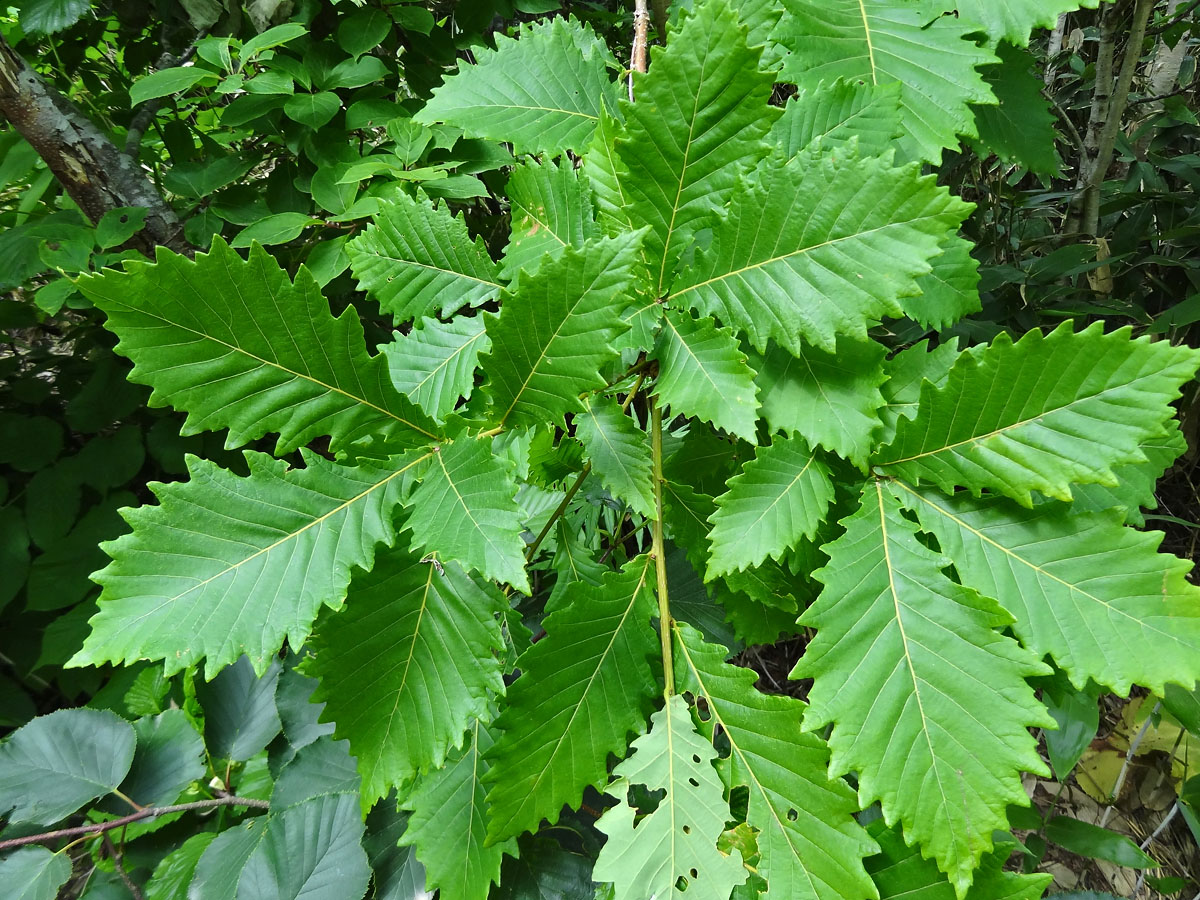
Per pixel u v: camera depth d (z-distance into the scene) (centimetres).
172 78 83
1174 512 131
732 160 39
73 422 118
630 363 49
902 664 36
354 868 58
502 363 36
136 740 71
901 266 36
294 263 101
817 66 47
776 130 45
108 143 104
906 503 39
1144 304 129
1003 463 37
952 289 46
